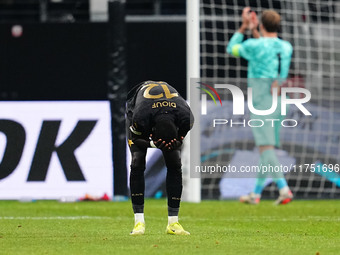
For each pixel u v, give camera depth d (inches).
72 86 1765.5
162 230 1045.8
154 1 2231.8
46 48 1766.7
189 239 910.4
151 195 1736.0
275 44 1635.1
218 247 826.8
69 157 1721.2
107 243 860.0
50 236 955.3
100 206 1572.3
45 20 2170.3
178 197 963.3
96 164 1724.9
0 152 1712.6
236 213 1433.3
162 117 889.5
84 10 2161.7
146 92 911.7
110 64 1727.4
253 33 1658.5
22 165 1713.8
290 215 1396.4
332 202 1734.7
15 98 1753.2
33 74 1763.0
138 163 944.3
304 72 1850.4
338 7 1876.2
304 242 900.6
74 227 1104.2
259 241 904.9
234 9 1845.5
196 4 1665.8
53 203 1668.3
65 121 1724.9
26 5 2234.3
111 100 1723.7
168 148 892.6
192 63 1665.8
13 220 1236.5
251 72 1640.0
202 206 1587.1
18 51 1764.3
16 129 1717.5
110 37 1729.8
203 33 1808.6
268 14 1640.0
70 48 1768.0
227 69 1813.5
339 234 1032.8
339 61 1863.9
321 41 1866.4
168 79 1784.0
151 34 1780.3
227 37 1829.5
